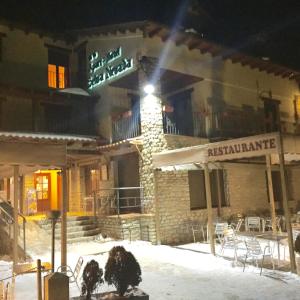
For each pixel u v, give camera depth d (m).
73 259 10.70
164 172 14.05
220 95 17.00
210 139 15.78
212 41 15.91
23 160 8.81
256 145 9.40
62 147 9.29
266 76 19.50
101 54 17.09
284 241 9.99
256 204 17.25
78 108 17.50
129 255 5.36
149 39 14.99
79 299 5.18
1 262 10.36
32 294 7.28
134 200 15.31
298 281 7.94
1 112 15.48
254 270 9.00
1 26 16.41
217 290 7.47
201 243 13.49
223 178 16.39
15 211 9.03
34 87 16.97
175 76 15.52
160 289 7.63
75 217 14.47
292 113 20.55
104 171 16.25
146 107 14.19
